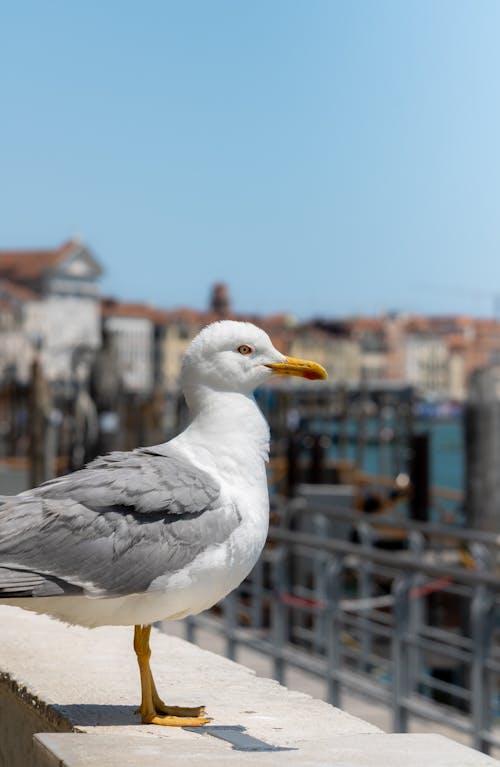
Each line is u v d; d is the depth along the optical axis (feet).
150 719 11.14
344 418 162.91
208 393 11.89
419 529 36.04
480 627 25.71
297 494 68.13
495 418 61.00
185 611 11.16
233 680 13.29
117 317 654.53
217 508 11.13
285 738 10.84
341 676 30.58
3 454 168.76
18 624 16.01
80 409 97.40
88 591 10.52
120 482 10.86
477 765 9.09
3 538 10.59
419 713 27.27
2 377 485.97
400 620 28.07
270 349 12.04
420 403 477.36
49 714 11.57
